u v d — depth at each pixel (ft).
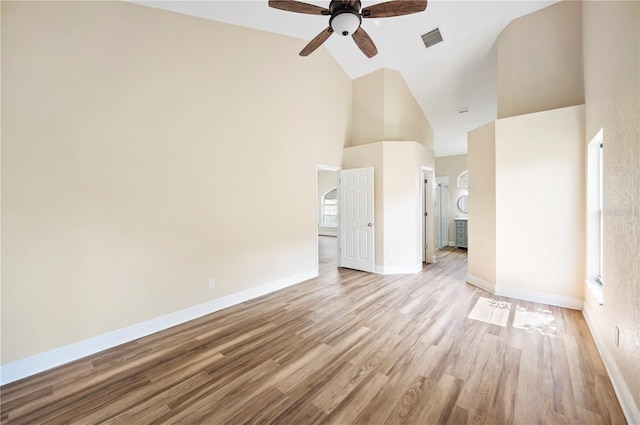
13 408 5.64
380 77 16.19
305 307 10.73
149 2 8.55
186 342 8.20
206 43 10.16
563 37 10.56
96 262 7.79
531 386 5.95
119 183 8.18
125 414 5.42
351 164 16.57
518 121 10.81
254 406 5.56
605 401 5.48
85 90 7.53
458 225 23.82
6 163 6.49
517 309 10.05
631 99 5.14
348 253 16.80
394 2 6.82
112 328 8.07
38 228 6.91
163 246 9.13
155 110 8.87
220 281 10.69
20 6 6.60
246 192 11.55
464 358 7.05
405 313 9.96
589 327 8.46
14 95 6.55
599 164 9.18
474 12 11.31
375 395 5.78
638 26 4.76
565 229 10.08
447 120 20.10
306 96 14.21
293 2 6.90
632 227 5.10
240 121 11.29
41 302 6.96
